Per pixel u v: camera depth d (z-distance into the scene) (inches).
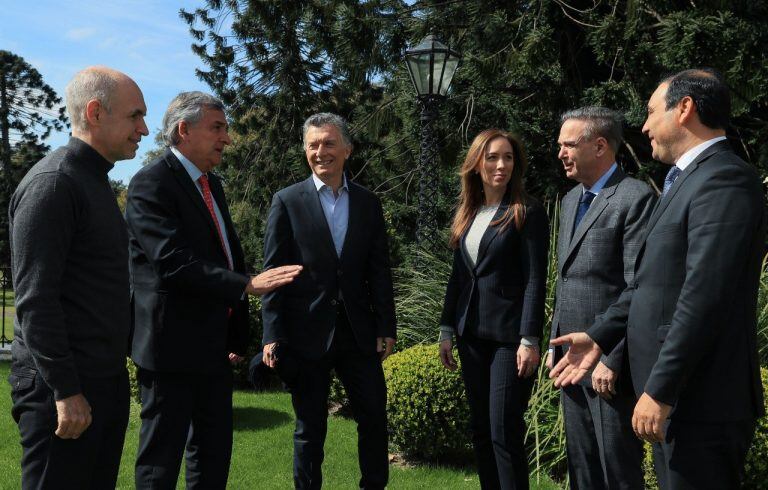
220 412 129.4
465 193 151.6
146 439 122.8
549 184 347.6
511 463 138.6
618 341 111.3
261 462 192.5
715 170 86.4
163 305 121.7
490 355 145.6
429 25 394.9
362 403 148.1
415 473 185.9
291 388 148.8
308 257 147.8
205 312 125.1
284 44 631.2
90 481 99.4
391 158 502.6
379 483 147.6
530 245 141.5
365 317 150.4
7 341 450.3
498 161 143.6
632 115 314.0
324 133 148.9
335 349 146.7
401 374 196.1
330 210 152.2
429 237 275.9
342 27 406.6
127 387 104.9
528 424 187.6
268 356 145.9
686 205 88.6
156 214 121.2
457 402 190.7
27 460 94.3
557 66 349.4
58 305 92.2
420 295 243.9
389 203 437.7
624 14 328.2
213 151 127.9
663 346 85.1
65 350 91.8
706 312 82.0
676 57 275.6
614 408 121.7
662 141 94.4
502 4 367.6
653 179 339.6
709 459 85.5
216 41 641.6
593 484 130.0
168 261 118.6
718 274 82.1
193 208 125.0
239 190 701.9
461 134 384.5
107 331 99.0
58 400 91.0
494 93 371.9
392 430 200.1
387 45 407.8
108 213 100.6
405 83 409.7
